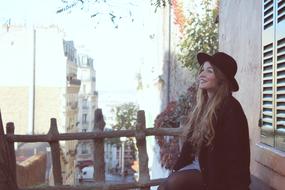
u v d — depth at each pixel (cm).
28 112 4662
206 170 320
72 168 4144
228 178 311
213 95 330
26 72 4694
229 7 578
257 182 409
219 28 642
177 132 532
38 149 3164
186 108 783
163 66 1398
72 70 5581
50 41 4844
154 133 536
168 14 1311
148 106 2062
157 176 1337
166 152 738
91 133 533
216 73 328
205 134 318
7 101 4662
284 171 349
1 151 498
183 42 1055
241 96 505
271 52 397
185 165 366
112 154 4669
